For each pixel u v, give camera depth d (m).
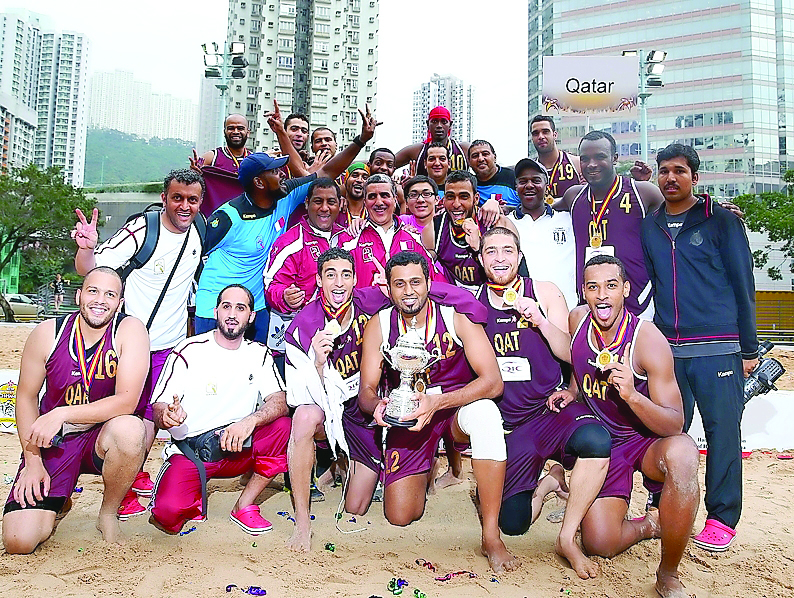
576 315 3.91
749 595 3.13
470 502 4.63
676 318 4.10
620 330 3.49
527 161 5.07
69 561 3.33
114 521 3.67
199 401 3.85
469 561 3.46
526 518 3.72
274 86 72.44
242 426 3.68
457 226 4.93
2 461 5.33
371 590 3.07
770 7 60.91
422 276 3.60
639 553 3.62
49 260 31.42
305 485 3.66
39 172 29.77
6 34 100.06
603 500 3.46
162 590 3.01
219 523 4.02
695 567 3.48
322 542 3.72
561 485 4.38
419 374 3.79
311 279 5.03
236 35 72.44
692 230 4.11
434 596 3.02
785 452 6.32
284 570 3.28
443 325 3.71
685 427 4.13
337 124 75.12
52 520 3.50
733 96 61.03
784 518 4.34
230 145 7.13
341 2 74.56
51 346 3.56
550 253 5.16
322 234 5.16
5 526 3.39
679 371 4.08
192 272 4.71
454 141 6.78
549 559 3.51
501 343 3.93
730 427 3.87
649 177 5.60
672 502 3.04
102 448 3.51
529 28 68.56
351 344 4.08
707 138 62.06
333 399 3.77
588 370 3.59
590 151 4.68
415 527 4.05
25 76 104.25
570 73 7.16
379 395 4.04
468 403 3.55
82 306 3.54
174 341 4.68
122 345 3.63
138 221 4.54
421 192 5.28
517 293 4.00
